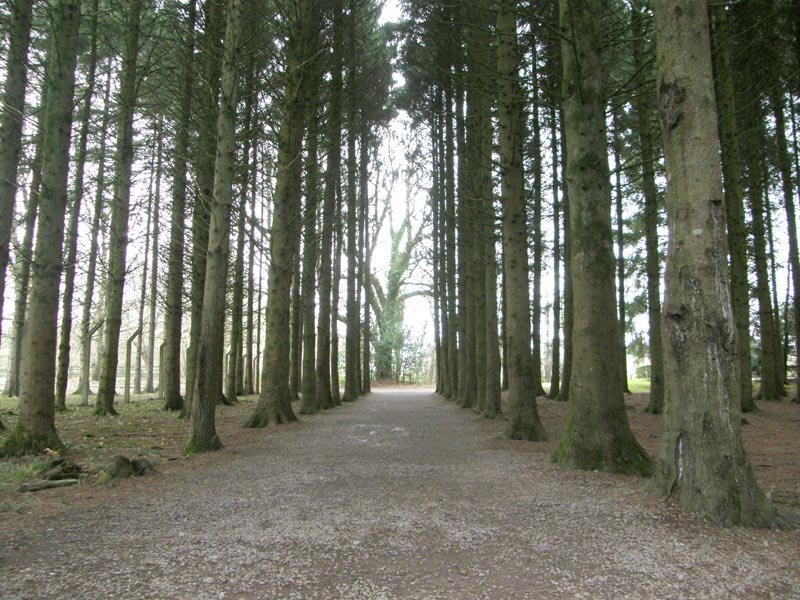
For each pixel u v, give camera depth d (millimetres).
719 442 4559
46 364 8281
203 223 14258
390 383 48344
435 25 12883
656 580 3332
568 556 3750
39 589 3182
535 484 6094
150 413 16297
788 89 13812
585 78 7406
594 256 7277
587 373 7180
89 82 11461
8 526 4449
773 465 7203
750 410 14758
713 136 4789
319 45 14172
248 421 12883
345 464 7504
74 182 14469
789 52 13641
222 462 7672
